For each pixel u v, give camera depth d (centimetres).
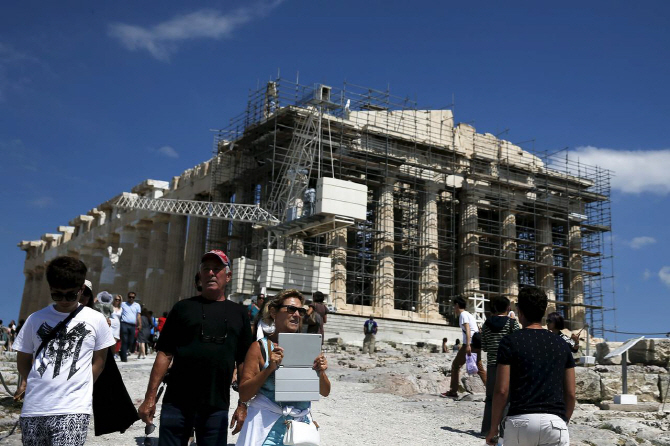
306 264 4269
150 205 4934
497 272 6062
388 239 4972
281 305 659
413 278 5219
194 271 5162
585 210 6016
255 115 4991
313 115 4653
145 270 5966
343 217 4025
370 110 5428
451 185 5419
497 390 648
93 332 631
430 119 5372
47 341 616
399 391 1680
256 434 623
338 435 1123
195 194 5431
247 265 4288
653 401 1669
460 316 1563
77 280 629
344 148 4856
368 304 5478
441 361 2308
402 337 4300
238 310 718
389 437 1127
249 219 4531
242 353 714
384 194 5038
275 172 4834
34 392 603
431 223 5194
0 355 1975
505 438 641
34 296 8156
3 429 1105
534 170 5728
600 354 1977
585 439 1145
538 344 649
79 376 613
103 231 6619
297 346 625
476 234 5328
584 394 1648
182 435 676
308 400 619
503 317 1127
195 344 688
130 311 2255
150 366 2073
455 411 1397
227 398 698
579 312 5644
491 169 5528
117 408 702
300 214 4353
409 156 5200
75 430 599
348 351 3058
